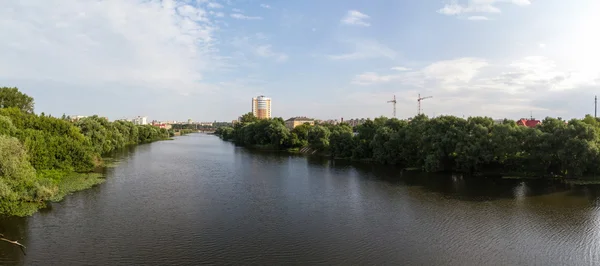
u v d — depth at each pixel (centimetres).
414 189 7119
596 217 5106
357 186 7438
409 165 10612
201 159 12444
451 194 6650
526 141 8312
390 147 10838
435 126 9731
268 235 4369
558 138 7738
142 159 12050
